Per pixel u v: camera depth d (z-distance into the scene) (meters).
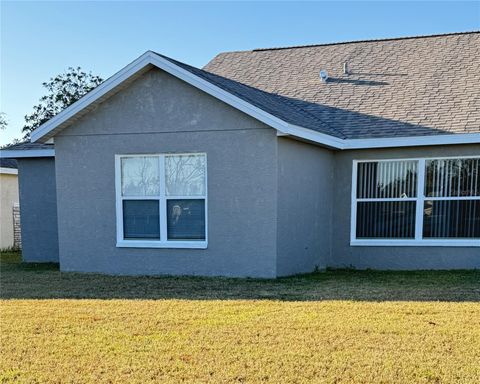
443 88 10.22
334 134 9.02
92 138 8.66
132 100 8.39
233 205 7.94
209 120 7.98
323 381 3.61
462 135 8.49
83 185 8.77
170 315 5.46
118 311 5.69
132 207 8.61
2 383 3.68
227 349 4.31
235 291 6.83
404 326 4.91
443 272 8.77
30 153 10.68
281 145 7.80
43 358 4.18
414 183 9.39
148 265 8.48
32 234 11.09
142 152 8.39
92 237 8.78
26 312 5.70
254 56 13.94
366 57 12.48
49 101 34.84
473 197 9.06
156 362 4.04
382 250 9.63
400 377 3.67
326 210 9.73
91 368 3.94
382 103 10.21
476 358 4.02
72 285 7.52
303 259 8.78
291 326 4.96
